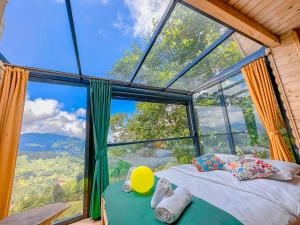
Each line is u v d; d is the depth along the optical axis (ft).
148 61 8.32
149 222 3.37
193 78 10.75
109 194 5.47
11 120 5.63
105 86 8.75
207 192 4.75
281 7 5.62
